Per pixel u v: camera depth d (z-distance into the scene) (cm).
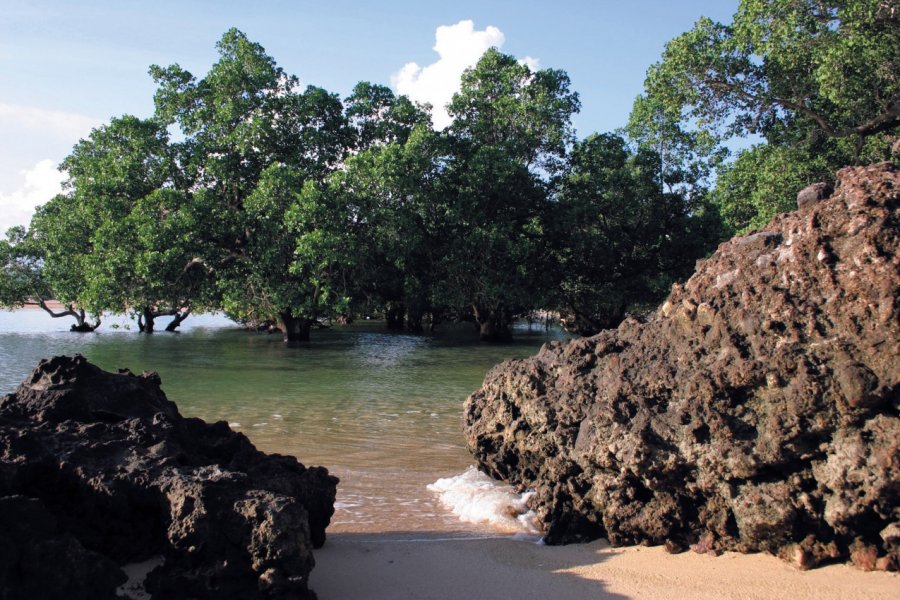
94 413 598
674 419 580
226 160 2970
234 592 450
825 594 470
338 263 2984
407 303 3753
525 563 562
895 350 484
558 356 754
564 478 657
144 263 2672
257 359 2417
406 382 1786
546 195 3497
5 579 383
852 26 1814
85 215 3130
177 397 1507
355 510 721
